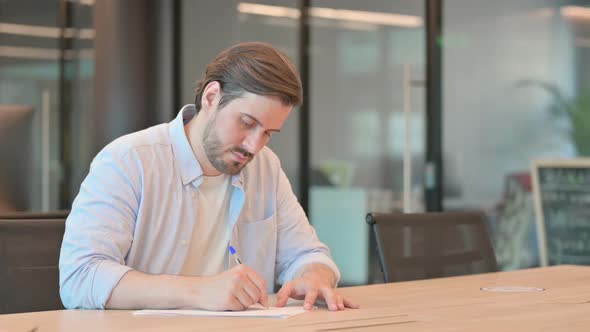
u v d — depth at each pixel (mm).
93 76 6145
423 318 1669
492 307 1824
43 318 1635
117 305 1764
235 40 6266
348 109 5441
